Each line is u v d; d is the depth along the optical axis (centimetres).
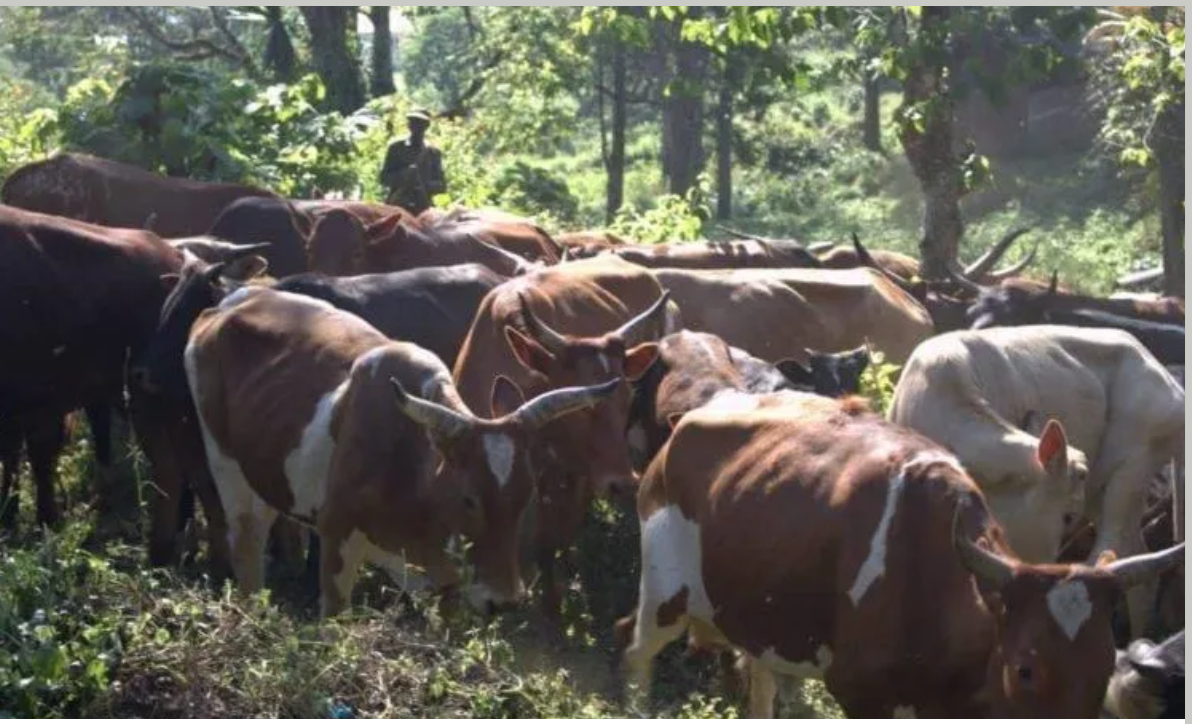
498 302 1087
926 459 722
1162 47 1897
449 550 862
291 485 953
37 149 1889
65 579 838
